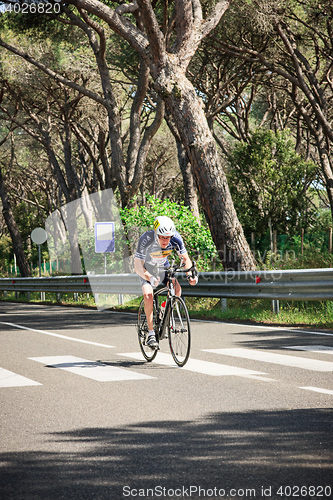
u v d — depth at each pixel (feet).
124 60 71.51
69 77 83.20
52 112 93.09
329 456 12.40
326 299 35.29
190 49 48.52
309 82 80.84
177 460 12.44
